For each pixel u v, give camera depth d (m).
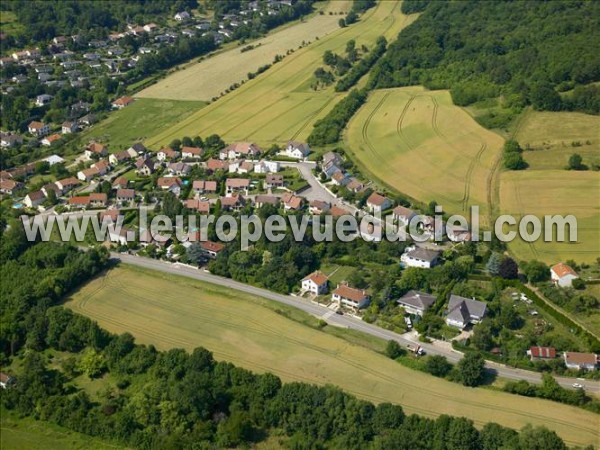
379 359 166.88
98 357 169.88
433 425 139.50
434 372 159.88
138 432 147.88
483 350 169.00
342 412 145.00
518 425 143.25
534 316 181.75
